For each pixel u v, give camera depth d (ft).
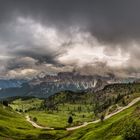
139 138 380.99
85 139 511.81
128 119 499.51
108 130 511.81
